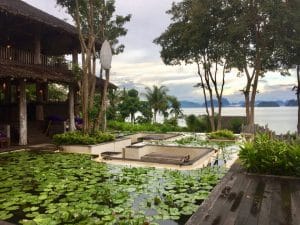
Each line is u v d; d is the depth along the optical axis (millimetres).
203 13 21328
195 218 4141
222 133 15055
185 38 22609
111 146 11969
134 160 9062
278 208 4516
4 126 11734
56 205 5148
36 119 15680
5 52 12758
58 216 4652
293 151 6605
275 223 3961
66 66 16000
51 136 14211
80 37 13125
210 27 22375
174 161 8695
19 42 16766
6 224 4250
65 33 14242
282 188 5582
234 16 21750
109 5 15609
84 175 7332
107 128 21125
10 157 9750
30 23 13117
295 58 21812
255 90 22297
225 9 21531
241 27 19859
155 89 30203
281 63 22906
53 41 16672
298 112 25531
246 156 7012
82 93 12961
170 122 26406
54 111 16203
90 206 5035
